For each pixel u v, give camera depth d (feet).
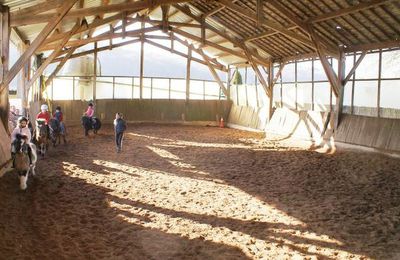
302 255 18.43
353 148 46.96
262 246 19.57
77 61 77.77
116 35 71.10
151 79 80.79
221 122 80.33
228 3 49.01
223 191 30.37
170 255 18.51
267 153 47.50
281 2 46.29
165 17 70.79
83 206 25.52
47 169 35.50
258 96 73.56
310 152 48.03
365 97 47.16
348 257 18.20
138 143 53.57
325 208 26.05
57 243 19.25
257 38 61.77
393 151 41.34
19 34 46.32
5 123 35.04
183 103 82.53
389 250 19.02
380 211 25.30
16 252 17.51
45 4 33.37
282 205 26.78
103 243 19.63
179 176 35.24
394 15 37.88
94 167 37.63
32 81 50.57
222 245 19.70
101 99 77.66
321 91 55.77
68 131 64.28
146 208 25.67
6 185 28.27
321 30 47.91
